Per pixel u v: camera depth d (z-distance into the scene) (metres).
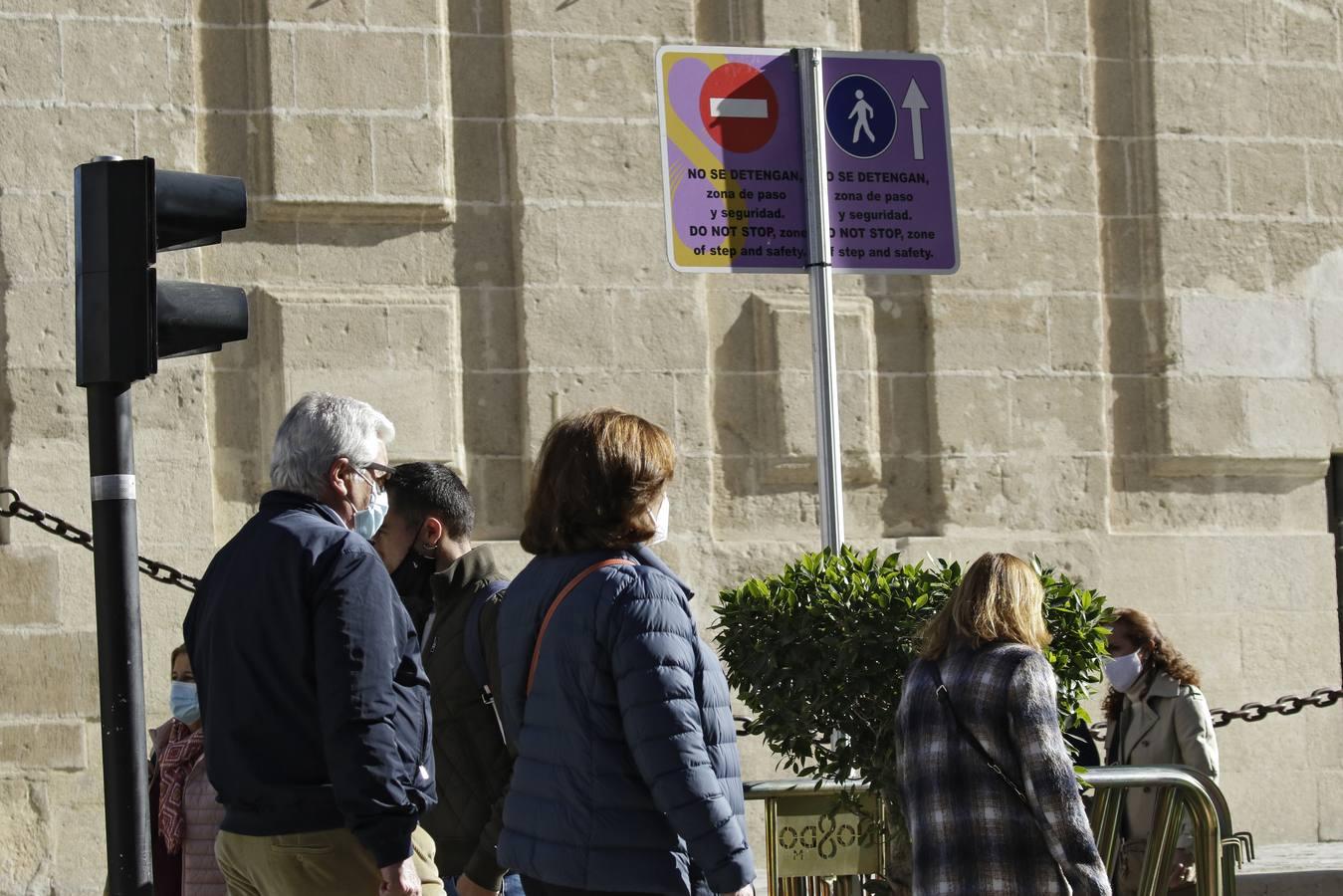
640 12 22.45
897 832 12.67
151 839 13.30
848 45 23.09
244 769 9.48
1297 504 24.09
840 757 12.73
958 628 10.99
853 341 22.62
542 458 9.41
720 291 22.41
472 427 21.66
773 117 14.87
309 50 21.36
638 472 9.22
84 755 20.25
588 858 8.67
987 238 23.22
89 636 20.34
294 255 21.25
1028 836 10.56
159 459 20.61
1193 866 16.34
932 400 22.89
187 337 11.25
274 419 20.94
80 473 20.48
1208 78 24.11
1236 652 23.41
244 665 9.51
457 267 21.73
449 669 11.70
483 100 22.06
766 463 22.28
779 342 22.31
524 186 21.84
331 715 9.19
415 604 12.45
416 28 21.72
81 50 20.86
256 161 21.23
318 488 10.14
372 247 21.50
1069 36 23.78
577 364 21.81
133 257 10.80
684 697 8.63
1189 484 23.72
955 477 22.80
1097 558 23.05
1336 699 19.50
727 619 13.00
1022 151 23.47
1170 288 23.66
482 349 21.75
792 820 13.23
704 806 8.46
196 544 20.62
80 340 10.82
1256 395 23.86
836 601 12.48
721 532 22.12
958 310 23.02
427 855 10.78
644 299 22.11
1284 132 24.36
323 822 9.46
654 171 22.30
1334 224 24.45
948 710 10.76
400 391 21.30
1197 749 16.73
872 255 14.95
